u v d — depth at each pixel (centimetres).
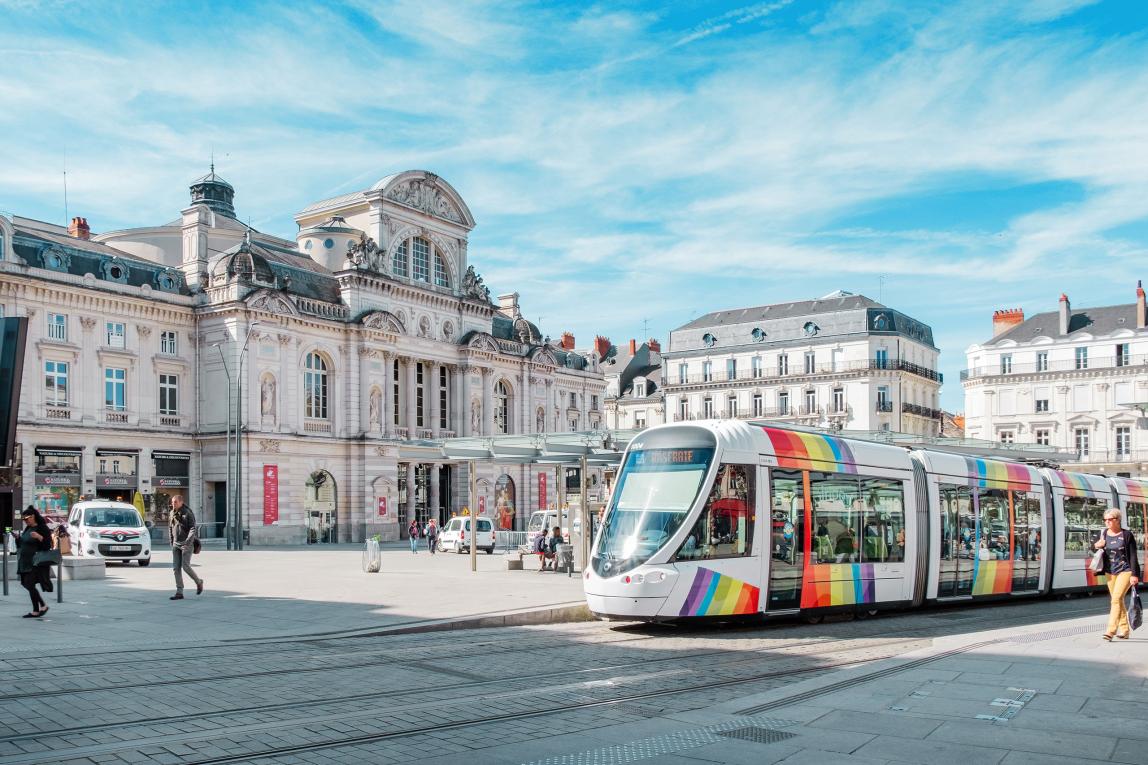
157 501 5394
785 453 2014
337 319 6103
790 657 1552
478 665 1430
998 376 7700
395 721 1054
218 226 6762
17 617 1856
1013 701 1088
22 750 911
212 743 949
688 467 1892
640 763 877
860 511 2164
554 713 1105
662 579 1786
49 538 1869
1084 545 2964
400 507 6562
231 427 5488
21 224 5969
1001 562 2581
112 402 5231
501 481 7388
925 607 2500
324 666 1384
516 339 7912
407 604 2097
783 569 1953
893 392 8094
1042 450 3556
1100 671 1267
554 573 3088
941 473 2430
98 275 5241
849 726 989
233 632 1680
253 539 5456
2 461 1895
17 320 1919
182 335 5603
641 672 1388
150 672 1297
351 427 6122
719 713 1070
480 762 895
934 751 890
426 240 6938
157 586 2561
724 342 8838
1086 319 7669
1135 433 7169
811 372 8331
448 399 7056
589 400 8756
